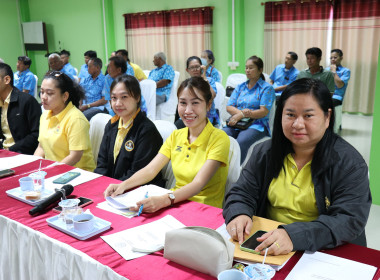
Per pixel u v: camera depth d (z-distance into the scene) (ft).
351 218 3.88
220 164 5.92
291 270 3.42
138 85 6.80
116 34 27.94
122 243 3.95
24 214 4.78
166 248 3.61
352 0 18.29
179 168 6.09
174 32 24.39
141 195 5.26
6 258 4.84
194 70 13.11
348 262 3.55
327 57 19.76
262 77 11.54
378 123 9.44
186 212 4.80
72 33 30.22
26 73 18.37
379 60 9.27
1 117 9.34
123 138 6.95
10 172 6.37
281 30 20.54
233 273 3.07
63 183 5.85
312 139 4.06
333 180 4.16
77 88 7.88
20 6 32.19
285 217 4.57
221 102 13.62
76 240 4.06
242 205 4.47
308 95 3.93
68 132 7.50
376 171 9.68
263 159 4.72
